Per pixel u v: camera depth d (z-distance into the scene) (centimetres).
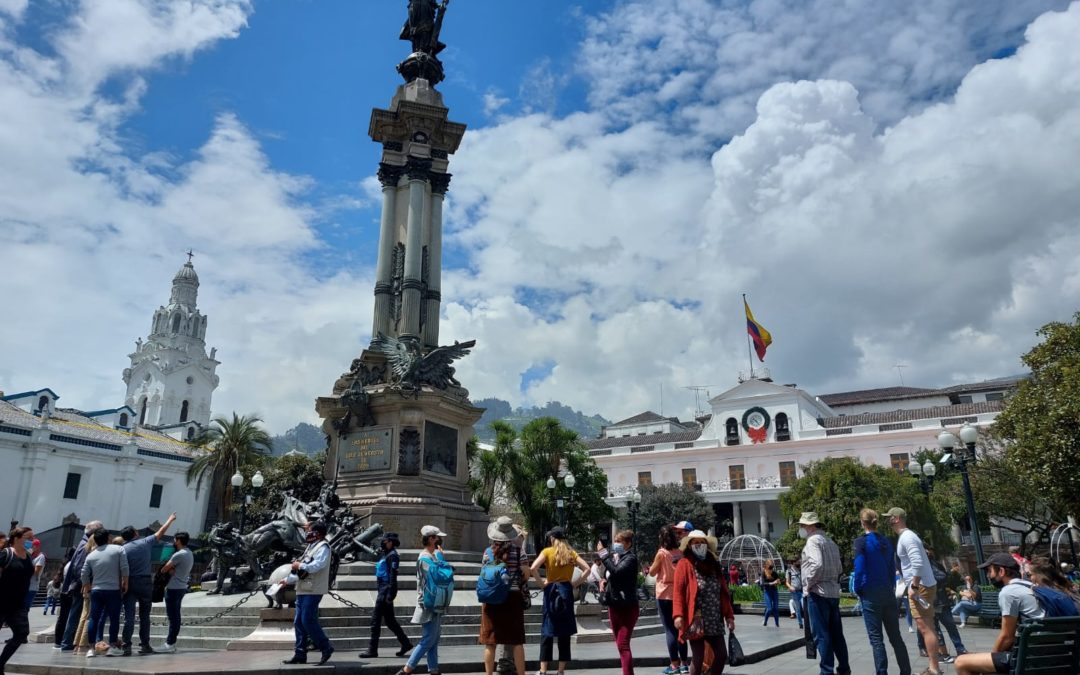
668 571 960
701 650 773
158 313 9556
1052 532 3064
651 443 6197
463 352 2053
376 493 1822
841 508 3550
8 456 4678
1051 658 593
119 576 1060
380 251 2248
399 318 2142
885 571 835
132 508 5256
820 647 845
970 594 1780
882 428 5338
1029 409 2433
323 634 949
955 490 3553
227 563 1600
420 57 2458
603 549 957
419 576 898
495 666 914
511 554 825
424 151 2294
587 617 1391
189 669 886
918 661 1098
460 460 2038
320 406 2036
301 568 946
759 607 2719
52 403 5794
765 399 5825
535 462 4138
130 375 9312
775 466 5588
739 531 5428
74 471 5025
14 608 905
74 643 1166
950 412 5256
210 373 9469
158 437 6119
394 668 962
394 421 1891
